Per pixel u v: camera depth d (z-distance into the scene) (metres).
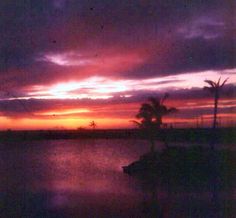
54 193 16.20
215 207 12.72
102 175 20.17
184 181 17.73
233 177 17.25
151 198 14.45
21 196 15.71
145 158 20.70
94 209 13.20
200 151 19.67
